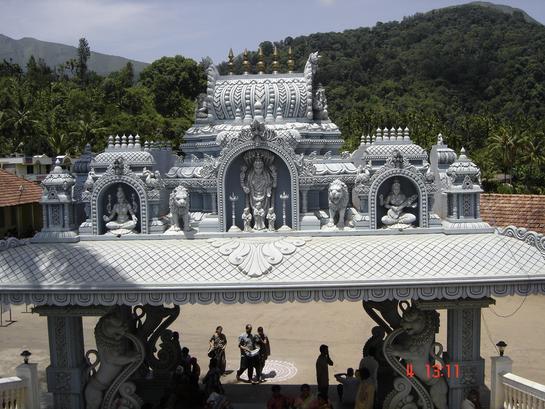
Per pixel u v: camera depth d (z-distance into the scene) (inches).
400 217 563.5
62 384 554.9
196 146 650.2
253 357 661.9
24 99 2738.7
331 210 562.9
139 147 629.0
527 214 1202.0
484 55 4439.0
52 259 514.0
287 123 636.7
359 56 4729.3
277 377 688.4
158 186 572.7
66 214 557.6
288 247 514.3
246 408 584.4
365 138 739.4
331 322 953.5
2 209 1658.5
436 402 546.9
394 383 551.5
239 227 577.3
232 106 644.7
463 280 479.8
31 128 2598.4
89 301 490.0
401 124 2445.9
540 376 689.0
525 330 895.7
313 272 490.0
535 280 483.5
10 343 865.5
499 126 2559.1
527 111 3663.9
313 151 636.7
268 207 570.9
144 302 488.1
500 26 5664.4
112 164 563.8
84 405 559.8
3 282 495.5
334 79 4256.9
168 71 3193.9
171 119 2913.4
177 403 586.9
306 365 734.5
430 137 2140.7
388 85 3964.1
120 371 556.7
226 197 569.0
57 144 2377.0
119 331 549.3
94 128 2539.4
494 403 539.2
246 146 558.9
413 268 490.3
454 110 3784.5
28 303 493.4
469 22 6013.8
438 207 606.2
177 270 498.0
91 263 507.5
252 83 652.1
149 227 567.5
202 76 3253.0
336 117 3410.4
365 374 534.9
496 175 2374.5
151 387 630.5
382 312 608.7
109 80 3225.9
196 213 610.2
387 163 558.9
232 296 486.0
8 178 1699.1
